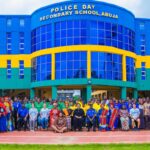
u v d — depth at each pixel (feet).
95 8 146.61
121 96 153.89
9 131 74.54
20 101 80.07
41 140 56.70
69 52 144.77
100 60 145.28
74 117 75.25
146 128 78.13
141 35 175.32
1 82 167.53
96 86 150.41
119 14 154.40
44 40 153.89
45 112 78.38
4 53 168.66
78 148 44.93
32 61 163.53
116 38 152.25
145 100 80.59
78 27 145.18
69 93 154.61
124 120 75.97
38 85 154.20
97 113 76.54
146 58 173.99
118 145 47.55
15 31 169.48
